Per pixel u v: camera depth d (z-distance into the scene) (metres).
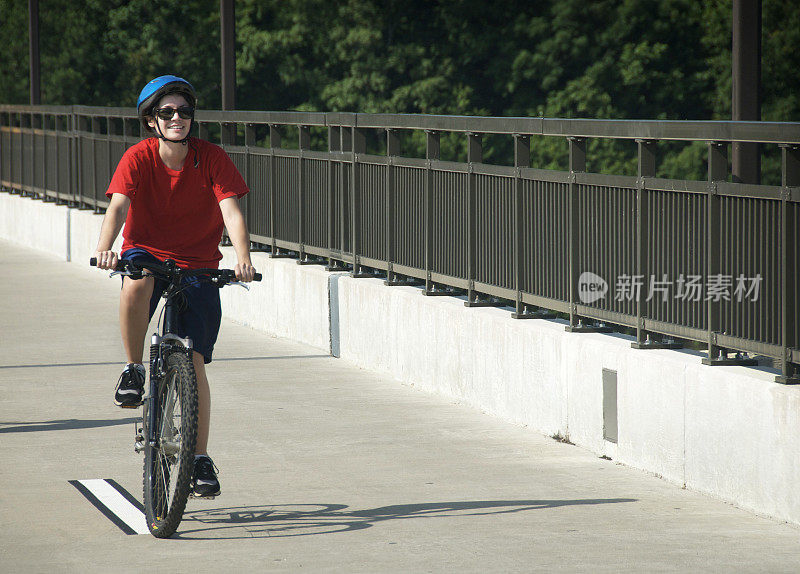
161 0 133.75
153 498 16.02
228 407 24.81
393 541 15.64
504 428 22.75
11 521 16.75
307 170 33.03
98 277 48.94
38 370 29.34
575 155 21.75
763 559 14.76
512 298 23.80
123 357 31.14
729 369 17.77
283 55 124.44
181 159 15.88
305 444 21.52
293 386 27.12
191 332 16.02
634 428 19.53
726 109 113.69
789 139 16.66
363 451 20.97
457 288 27.81
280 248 35.59
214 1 134.12
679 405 18.38
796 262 16.64
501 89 116.25
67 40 137.50
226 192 15.98
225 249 37.34
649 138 19.50
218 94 134.25
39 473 19.50
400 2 119.31
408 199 27.75
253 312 36.25
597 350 20.50
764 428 16.61
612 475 19.16
